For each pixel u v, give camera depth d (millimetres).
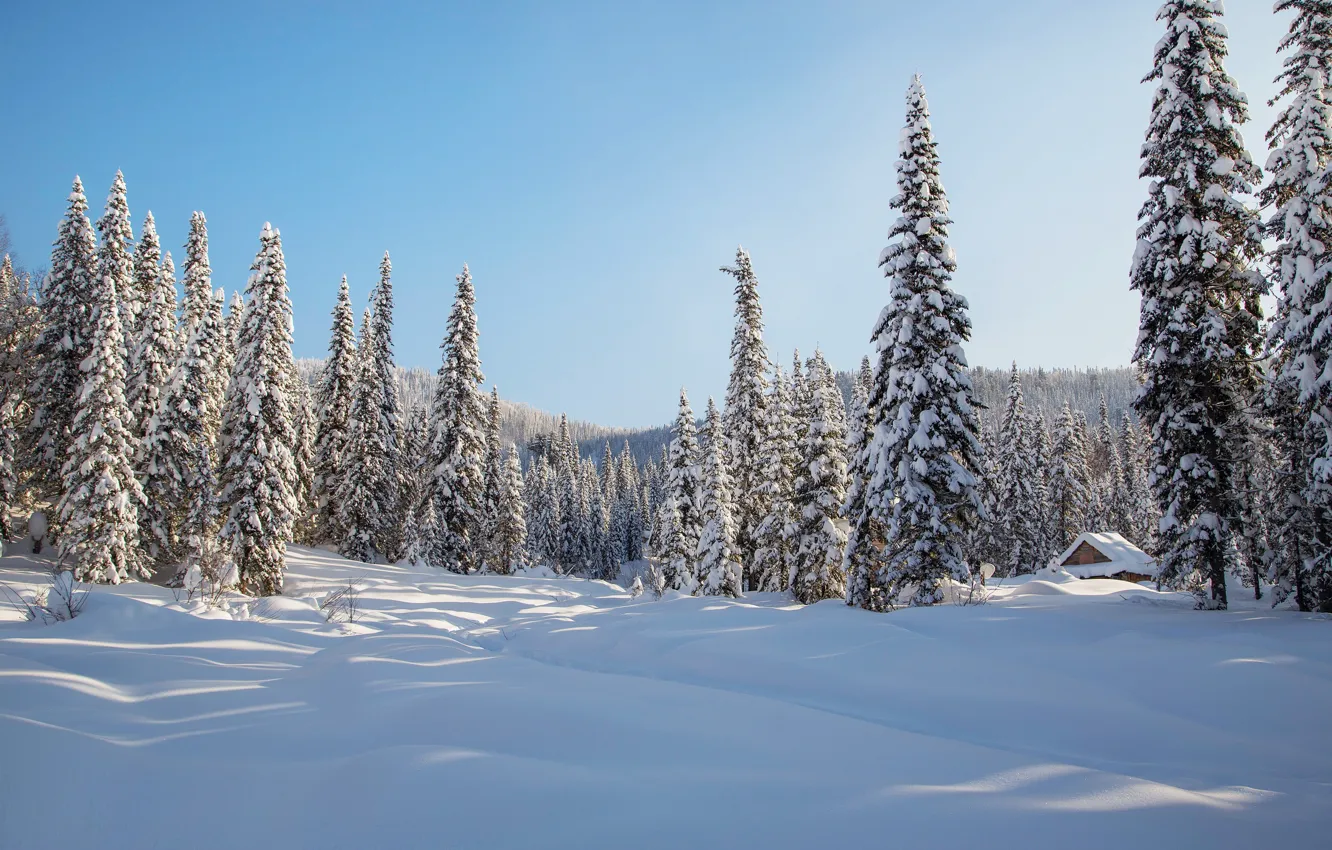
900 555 21078
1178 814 5770
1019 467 51188
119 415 29109
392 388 45375
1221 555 17047
